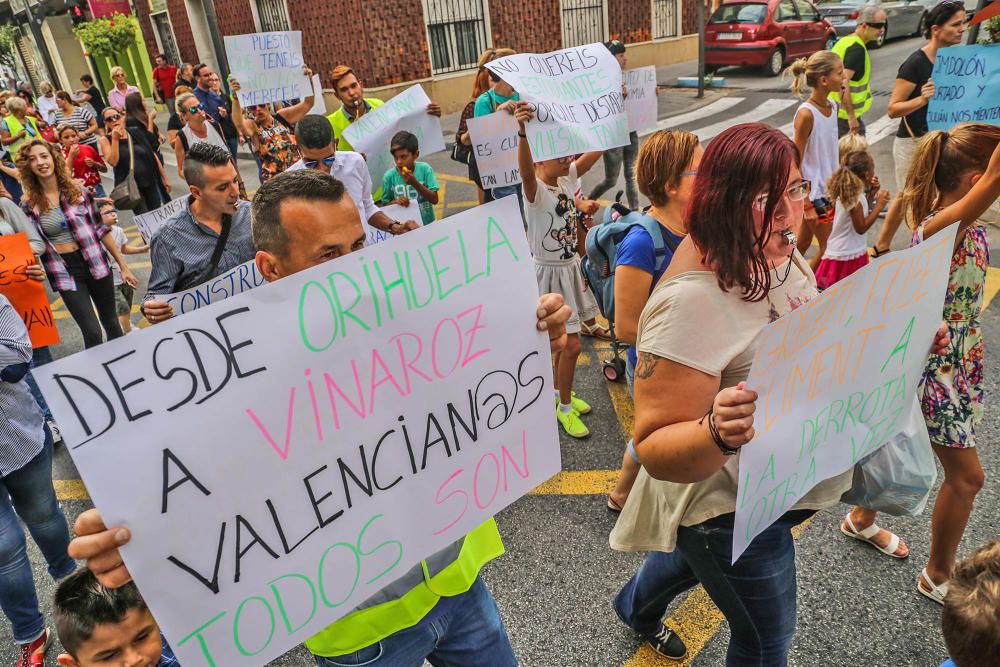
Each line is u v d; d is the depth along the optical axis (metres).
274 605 1.31
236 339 1.20
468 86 14.95
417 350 1.42
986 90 3.86
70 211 4.46
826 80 4.63
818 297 1.40
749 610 1.75
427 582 1.60
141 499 1.13
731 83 14.05
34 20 23.34
